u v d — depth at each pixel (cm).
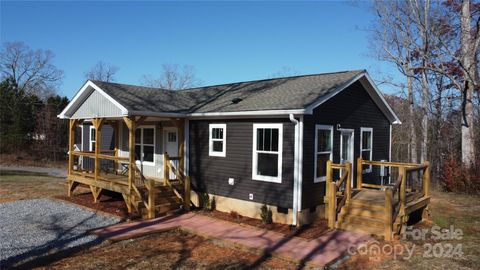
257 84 1587
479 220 1192
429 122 2569
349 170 1096
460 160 2030
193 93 1747
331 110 1221
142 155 1616
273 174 1155
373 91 1407
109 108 1326
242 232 1022
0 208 1323
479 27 1866
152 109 1284
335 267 774
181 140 1402
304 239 953
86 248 884
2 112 3684
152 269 752
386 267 771
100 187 1384
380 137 1519
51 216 1204
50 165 3206
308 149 1113
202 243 946
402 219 991
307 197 1112
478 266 769
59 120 3503
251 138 1205
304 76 1477
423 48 2272
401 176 1010
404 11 2395
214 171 1320
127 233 998
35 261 788
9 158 3353
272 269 762
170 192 1307
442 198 1605
